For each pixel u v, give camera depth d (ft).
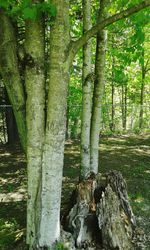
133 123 64.95
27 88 14.55
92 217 17.26
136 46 17.40
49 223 15.06
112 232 16.58
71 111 49.14
